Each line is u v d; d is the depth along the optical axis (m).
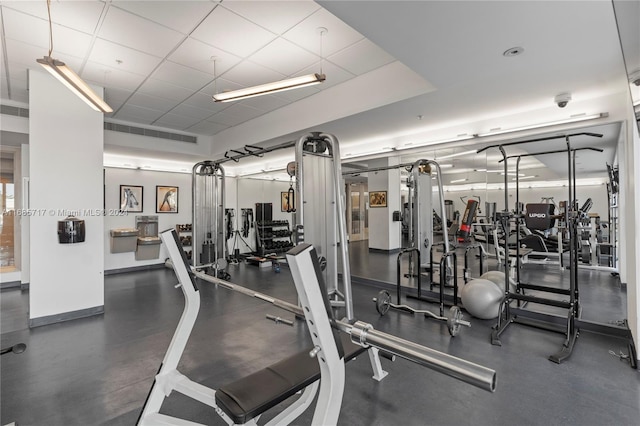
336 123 5.20
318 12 3.10
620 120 3.85
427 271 5.98
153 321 4.14
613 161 4.50
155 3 2.93
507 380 2.61
